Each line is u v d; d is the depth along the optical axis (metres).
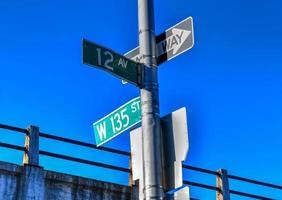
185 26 5.46
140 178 5.15
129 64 5.35
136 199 10.27
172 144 5.04
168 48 5.55
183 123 5.02
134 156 5.35
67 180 9.57
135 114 5.48
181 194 4.86
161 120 5.23
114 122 5.76
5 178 8.91
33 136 9.79
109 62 5.25
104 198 9.91
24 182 9.07
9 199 8.78
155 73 5.38
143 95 5.25
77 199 9.55
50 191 9.30
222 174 12.30
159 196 4.78
